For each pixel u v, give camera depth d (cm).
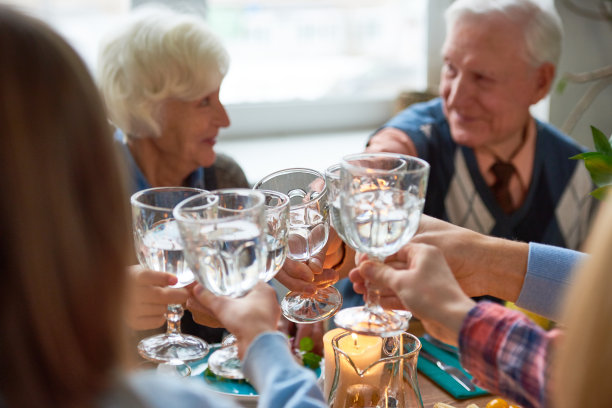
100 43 147
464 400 101
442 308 73
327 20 282
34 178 49
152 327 88
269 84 284
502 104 165
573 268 92
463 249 94
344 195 73
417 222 75
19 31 50
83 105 53
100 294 54
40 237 50
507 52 162
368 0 284
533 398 67
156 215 80
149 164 153
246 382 95
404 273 76
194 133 149
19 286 50
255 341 70
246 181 171
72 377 51
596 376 53
